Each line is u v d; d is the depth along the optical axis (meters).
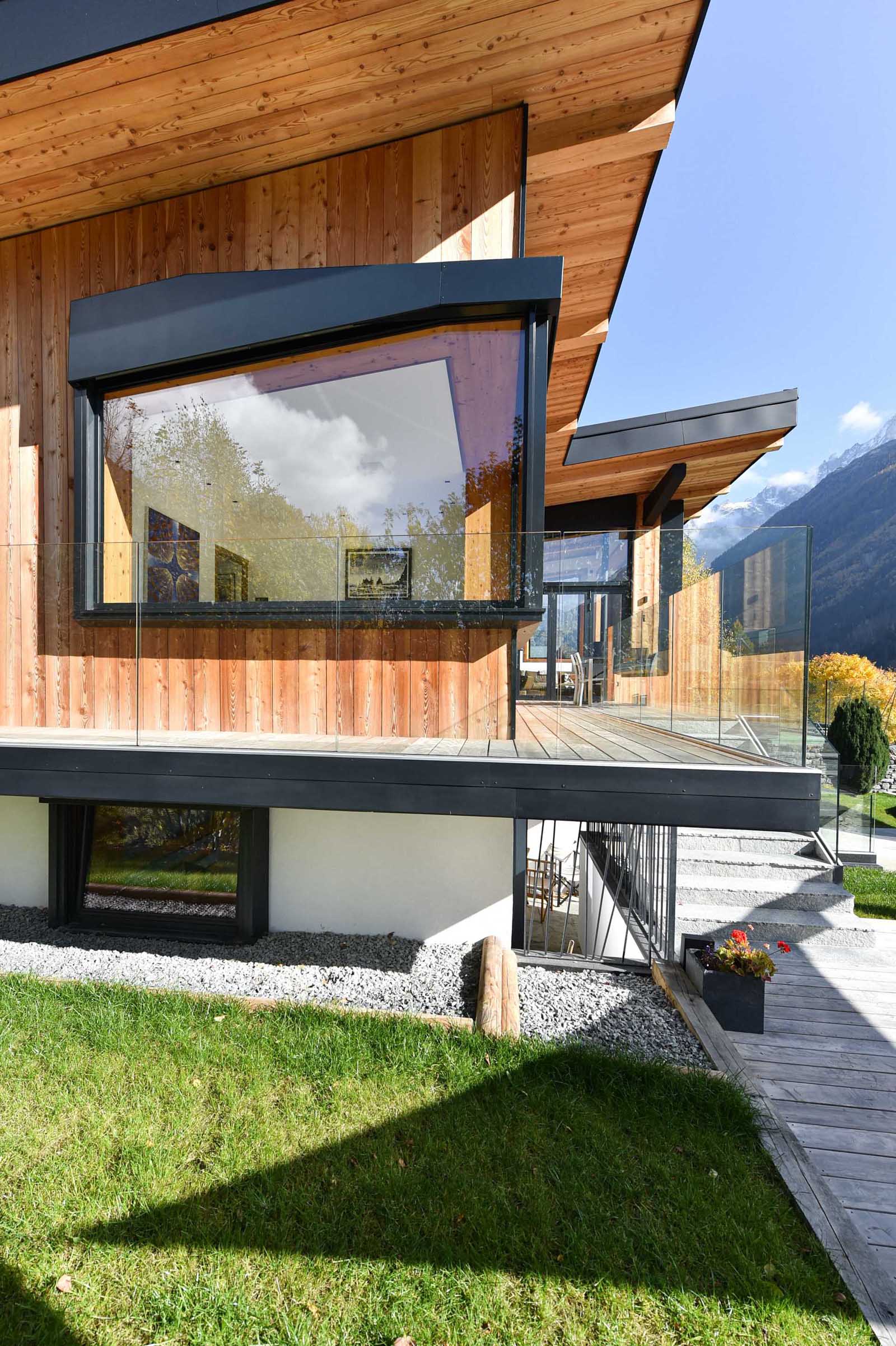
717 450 8.51
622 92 4.12
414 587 3.90
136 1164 2.38
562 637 3.65
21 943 4.64
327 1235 2.11
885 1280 2.01
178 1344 1.78
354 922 4.79
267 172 4.58
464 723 3.86
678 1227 2.16
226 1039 3.20
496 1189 2.29
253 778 3.60
